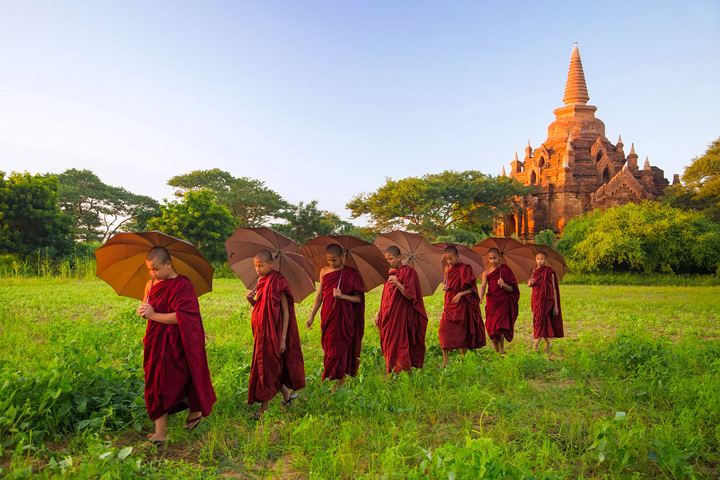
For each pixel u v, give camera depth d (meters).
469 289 7.50
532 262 8.86
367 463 3.80
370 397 5.12
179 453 4.00
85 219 49.94
